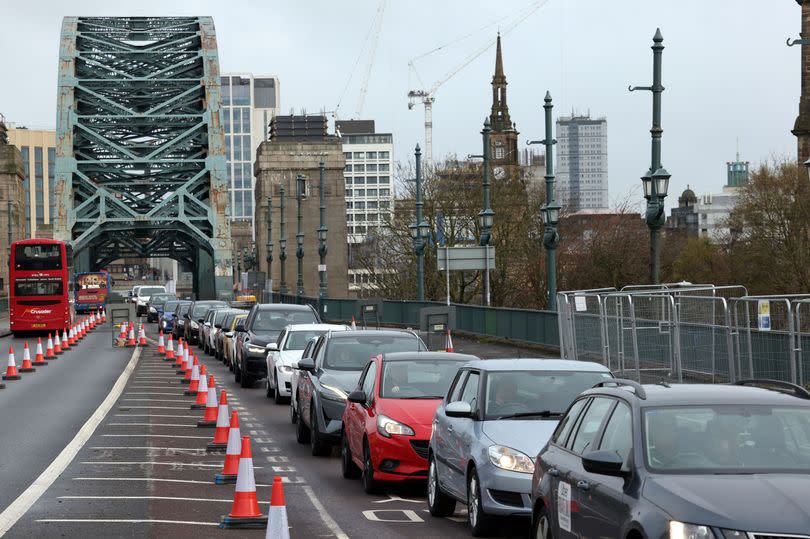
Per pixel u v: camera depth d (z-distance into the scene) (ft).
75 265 392.47
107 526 50.93
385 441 59.88
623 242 288.92
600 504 33.88
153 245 510.99
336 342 82.84
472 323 186.80
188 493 60.59
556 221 150.00
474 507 49.08
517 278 299.38
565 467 37.83
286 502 59.26
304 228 528.22
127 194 399.65
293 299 317.42
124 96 406.21
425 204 308.19
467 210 305.32
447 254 161.68
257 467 72.54
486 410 51.60
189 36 417.08
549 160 150.71
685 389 36.27
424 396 63.52
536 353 150.10
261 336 134.72
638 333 93.30
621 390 36.96
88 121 398.21
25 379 142.92
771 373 71.77
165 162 393.50
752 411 34.32
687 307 84.17
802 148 276.82
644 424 33.91
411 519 54.44
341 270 528.22
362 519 54.29
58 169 382.83
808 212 271.08
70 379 142.72
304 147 531.50
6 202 441.27
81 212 392.68
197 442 82.84
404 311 226.79
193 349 215.72
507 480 47.09
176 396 120.67
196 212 410.72
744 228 292.61
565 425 40.55
